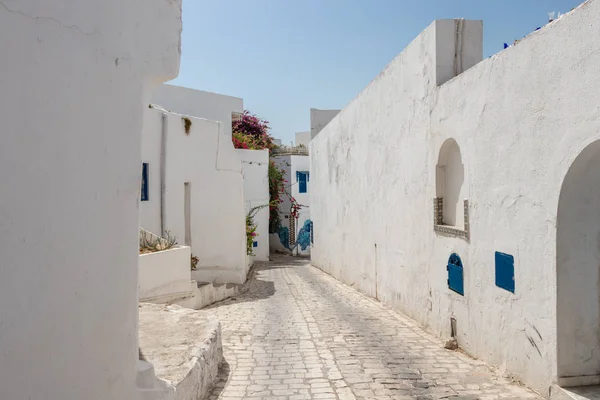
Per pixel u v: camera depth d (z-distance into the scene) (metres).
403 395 4.21
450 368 5.03
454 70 6.55
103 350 2.17
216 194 12.01
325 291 11.80
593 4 3.48
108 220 2.20
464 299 5.70
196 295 9.12
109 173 2.20
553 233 3.97
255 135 25.00
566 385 3.92
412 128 7.55
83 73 2.00
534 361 4.25
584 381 3.94
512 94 4.60
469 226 5.54
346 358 5.47
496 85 4.90
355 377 4.75
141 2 2.43
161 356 3.99
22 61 1.66
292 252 25.58
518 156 4.51
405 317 7.97
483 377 4.70
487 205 5.11
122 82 2.29
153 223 10.16
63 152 1.88
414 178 7.48
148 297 7.50
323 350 5.83
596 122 3.47
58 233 1.85
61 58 1.86
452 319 6.06
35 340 1.73
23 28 1.66
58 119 1.85
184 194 11.14
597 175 3.86
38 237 1.74
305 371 4.97
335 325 7.38
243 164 21.19
